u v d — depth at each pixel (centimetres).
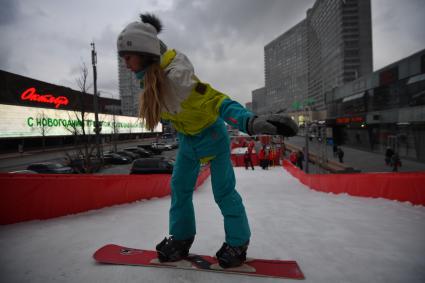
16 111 2964
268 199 629
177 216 167
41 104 3259
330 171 1998
